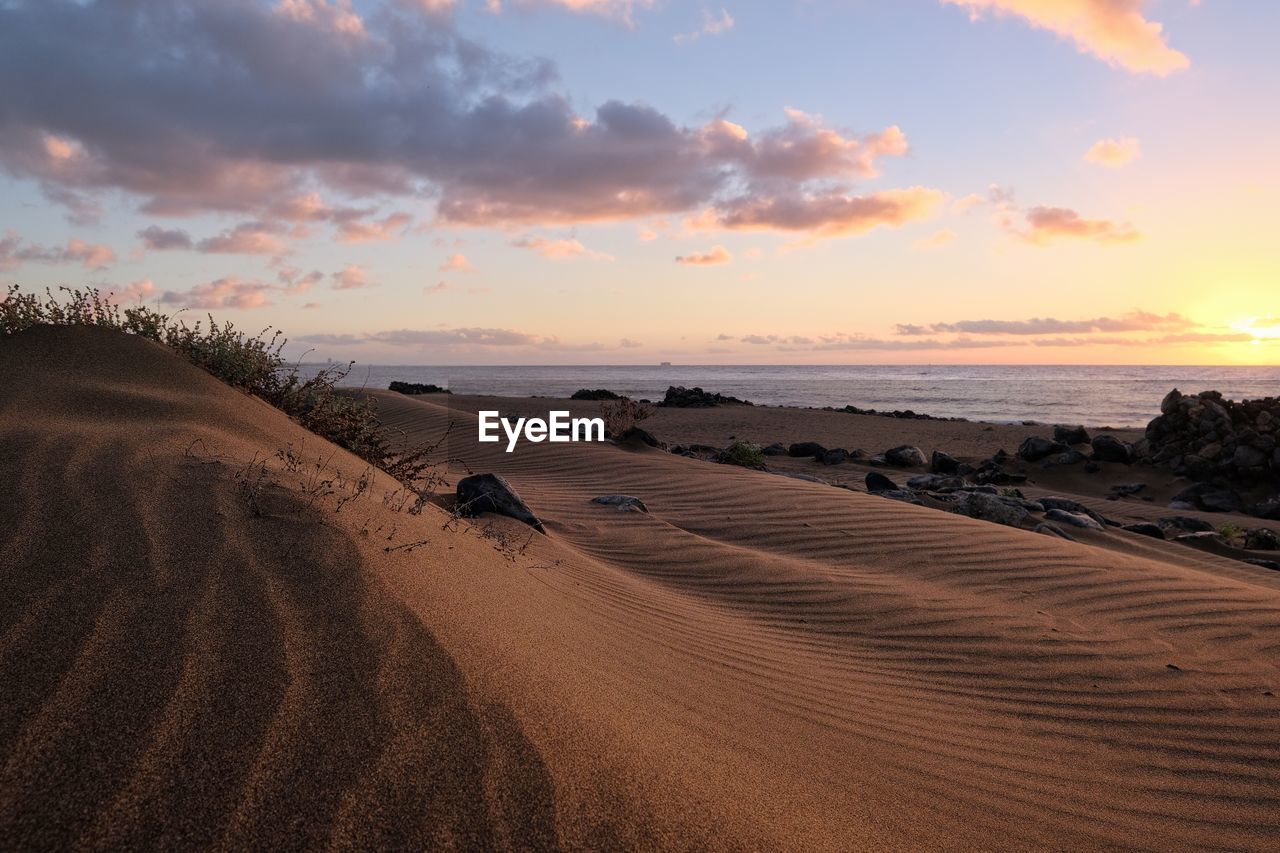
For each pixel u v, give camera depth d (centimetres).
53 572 252
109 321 690
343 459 598
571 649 341
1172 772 382
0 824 158
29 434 387
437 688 229
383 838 172
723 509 901
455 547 423
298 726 200
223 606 249
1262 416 1762
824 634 550
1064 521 1055
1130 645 544
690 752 268
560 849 181
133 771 176
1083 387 8531
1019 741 403
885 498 963
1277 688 484
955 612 593
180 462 376
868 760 342
